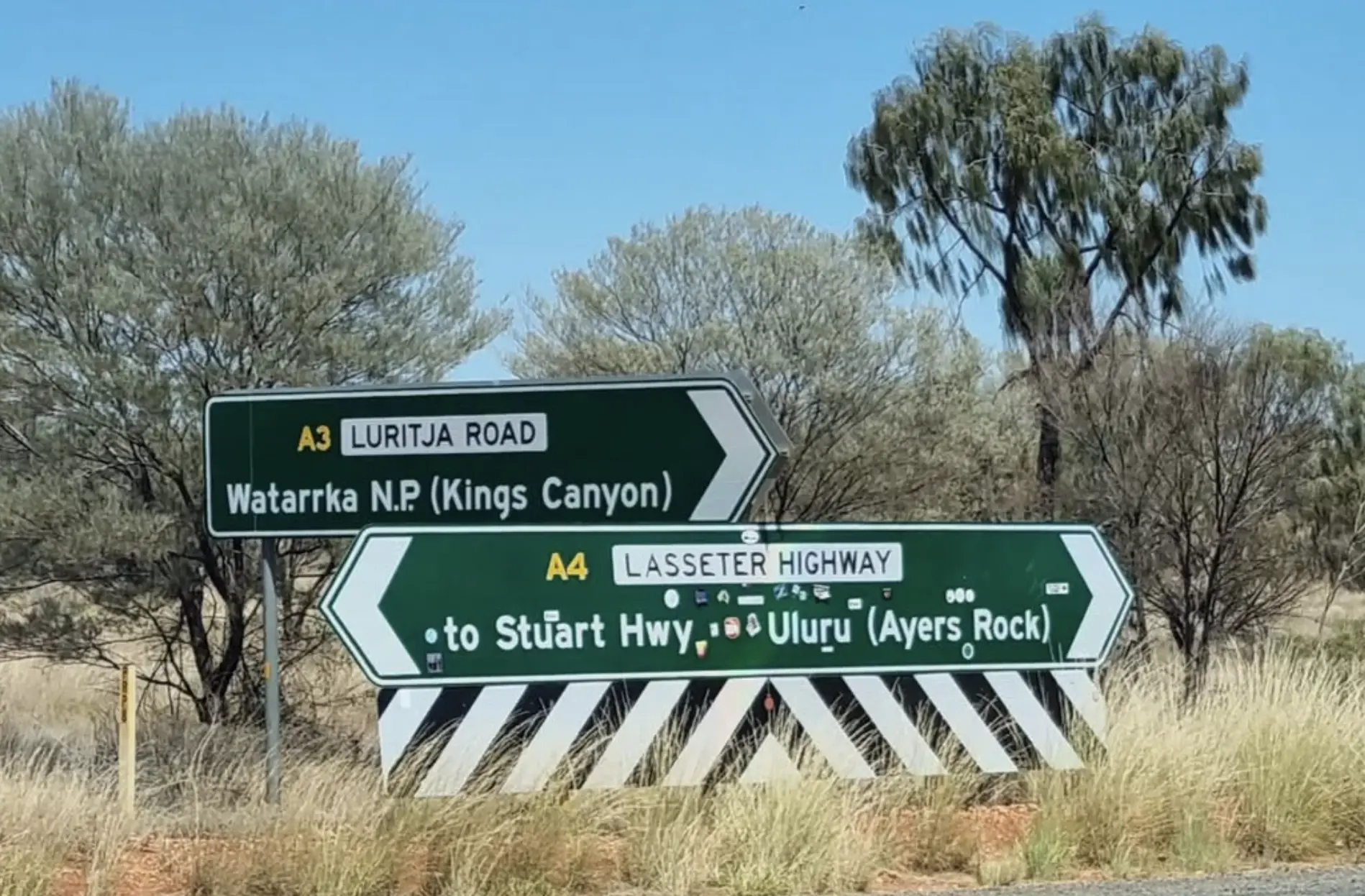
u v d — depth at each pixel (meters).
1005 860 7.30
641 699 7.71
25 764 9.30
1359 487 19.61
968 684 8.05
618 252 18.31
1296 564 16.89
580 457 8.10
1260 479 15.86
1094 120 28.30
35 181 12.27
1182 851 7.55
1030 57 28.36
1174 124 27.56
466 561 7.62
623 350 17.69
